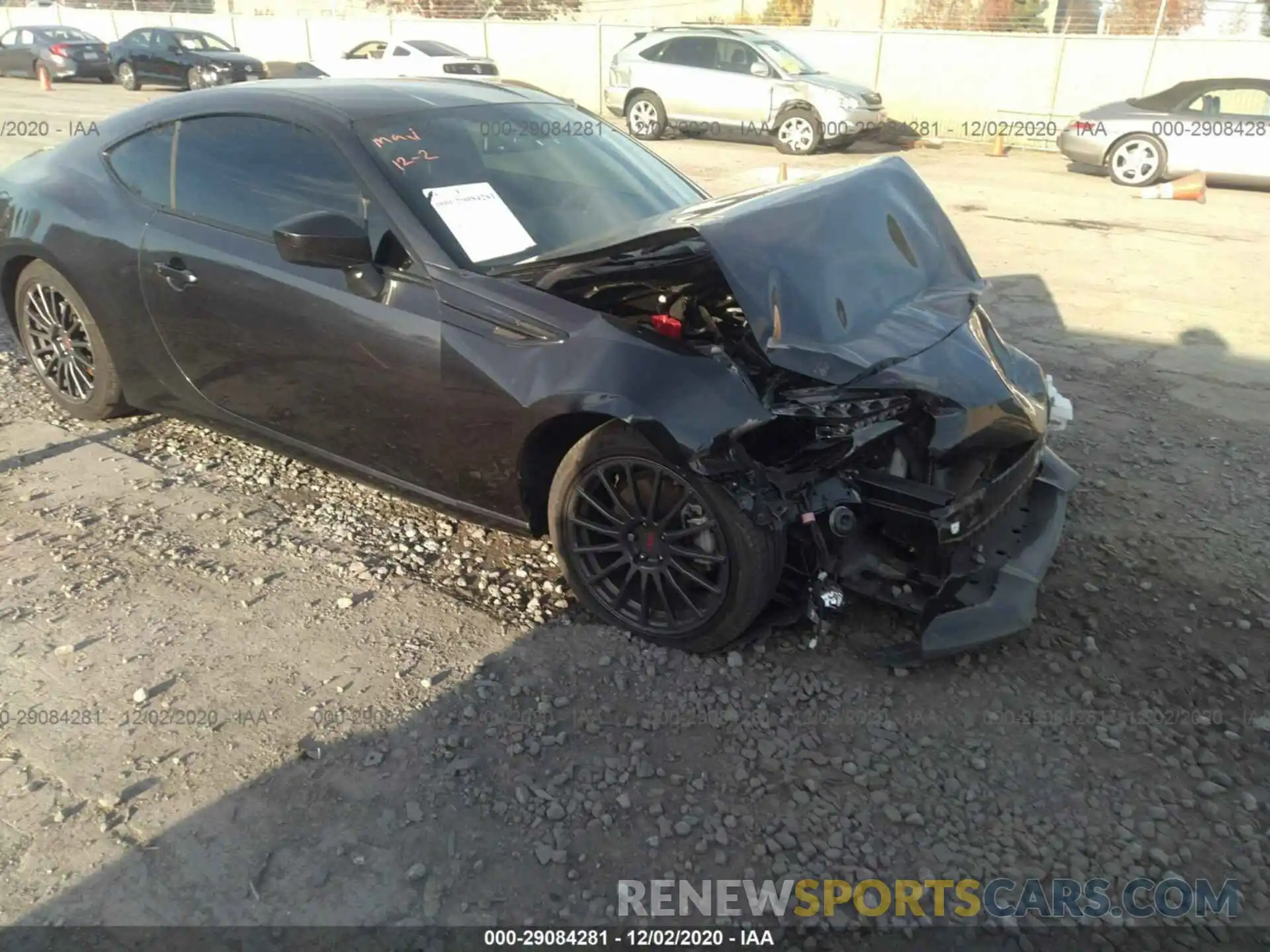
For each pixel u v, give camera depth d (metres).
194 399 3.92
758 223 3.01
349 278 3.20
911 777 2.55
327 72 20.59
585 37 21.36
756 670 2.93
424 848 2.30
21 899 2.15
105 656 2.92
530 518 3.21
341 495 3.96
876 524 2.90
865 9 23.97
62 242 3.98
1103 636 3.13
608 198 3.74
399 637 3.05
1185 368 5.60
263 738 2.62
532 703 2.78
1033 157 15.34
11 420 4.54
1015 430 2.97
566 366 2.89
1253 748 2.67
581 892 2.20
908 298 3.25
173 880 2.20
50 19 31.58
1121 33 16.91
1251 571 3.52
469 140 3.63
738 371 2.77
